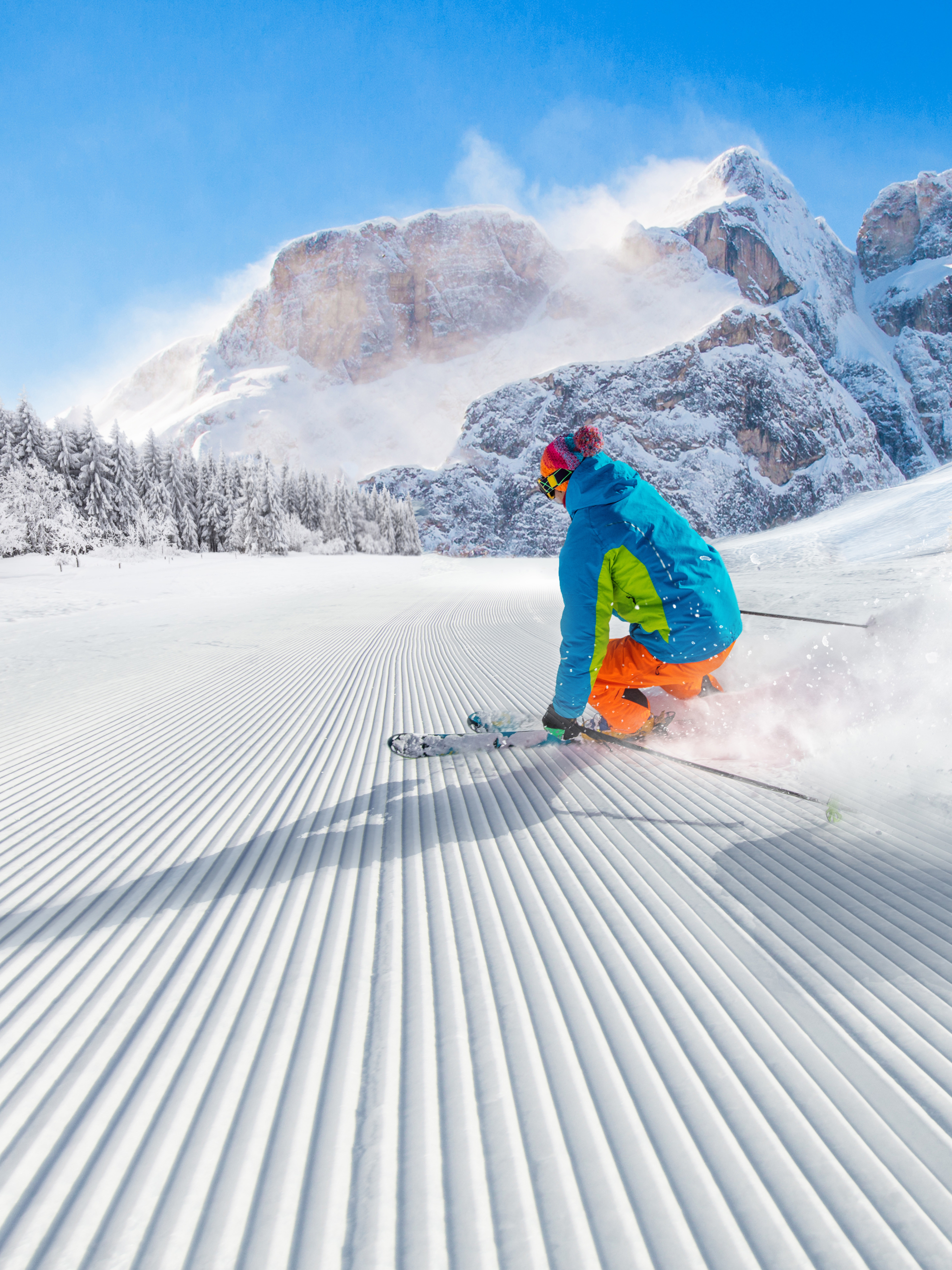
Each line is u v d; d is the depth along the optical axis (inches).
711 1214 42.9
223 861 98.7
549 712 132.9
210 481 2625.5
